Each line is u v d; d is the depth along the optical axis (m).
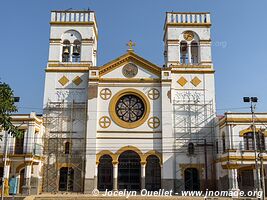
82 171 50.25
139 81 53.25
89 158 50.09
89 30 56.62
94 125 51.12
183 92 53.78
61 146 51.38
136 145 51.12
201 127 52.31
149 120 52.03
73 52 56.25
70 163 50.69
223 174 47.06
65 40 56.69
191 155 51.06
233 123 45.69
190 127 52.22
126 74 53.75
